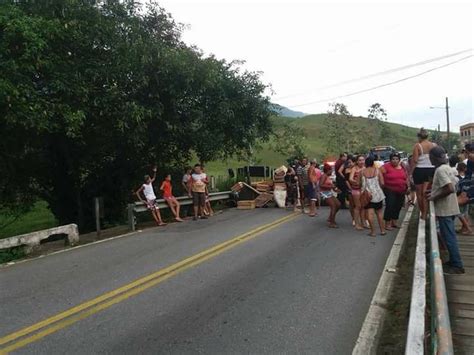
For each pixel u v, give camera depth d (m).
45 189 17.34
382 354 4.56
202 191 15.24
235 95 18.48
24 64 11.57
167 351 4.65
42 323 5.55
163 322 5.45
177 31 17.33
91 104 13.88
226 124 18.17
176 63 14.78
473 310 5.55
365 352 4.57
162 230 12.88
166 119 15.97
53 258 9.53
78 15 13.46
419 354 3.25
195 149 17.89
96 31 13.61
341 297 6.24
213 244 10.13
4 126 12.96
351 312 5.68
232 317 5.56
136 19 15.45
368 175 10.59
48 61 12.27
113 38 14.14
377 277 7.19
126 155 16.95
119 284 7.15
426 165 9.83
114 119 14.37
